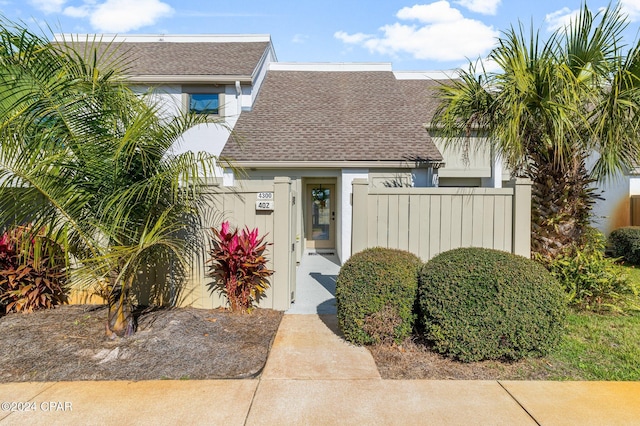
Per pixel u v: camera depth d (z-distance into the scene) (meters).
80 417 2.91
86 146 3.85
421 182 9.13
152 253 4.77
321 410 3.00
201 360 3.84
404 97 12.05
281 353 4.09
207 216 5.52
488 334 3.69
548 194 5.62
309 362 3.87
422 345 4.21
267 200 5.55
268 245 5.59
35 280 5.16
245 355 3.97
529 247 5.32
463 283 3.79
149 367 3.68
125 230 4.11
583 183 5.73
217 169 9.31
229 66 11.10
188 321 4.73
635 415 2.92
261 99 11.63
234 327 4.77
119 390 3.29
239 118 10.50
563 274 5.39
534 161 5.84
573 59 5.42
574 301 5.29
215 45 13.41
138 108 4.18
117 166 3.96
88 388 3.33
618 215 11.06
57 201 3.73
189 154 4.40
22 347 4.02
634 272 8.12
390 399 3.17
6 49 3.46
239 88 10.41
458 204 5.44
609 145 5.16
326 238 11.58
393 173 9.14
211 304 5.52
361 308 4.18
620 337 4.42
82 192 3.87
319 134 9.98
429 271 4.09
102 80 3.96
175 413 2.96
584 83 5.19
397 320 4.14
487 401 3.13
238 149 9.37
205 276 5.51
